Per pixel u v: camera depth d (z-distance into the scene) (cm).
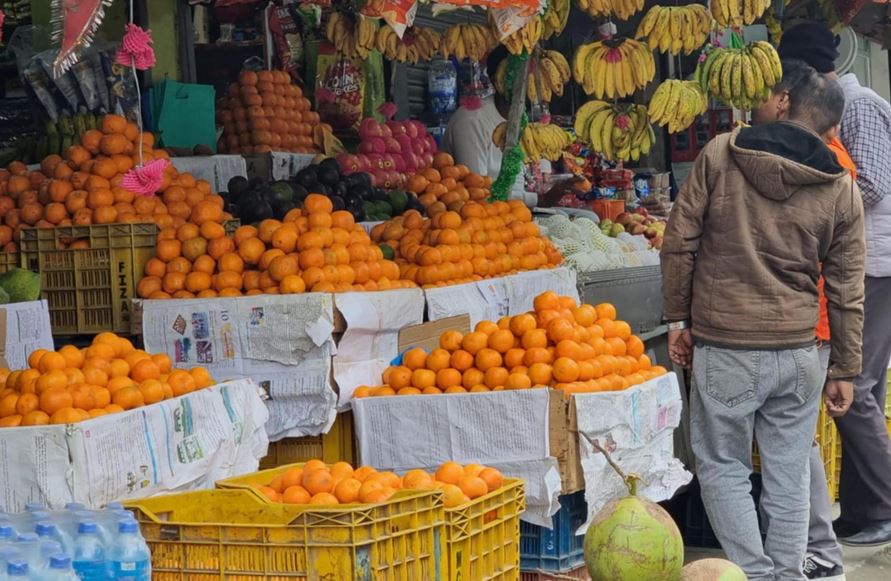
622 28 879
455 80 995
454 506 357
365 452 462
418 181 731
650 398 474
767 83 725
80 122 667
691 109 737
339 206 673
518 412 442
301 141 789
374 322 501
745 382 456
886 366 620
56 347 546
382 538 329
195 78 790
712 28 750
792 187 452
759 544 462
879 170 595
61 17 403
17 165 600
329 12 771
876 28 994
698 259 471
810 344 460
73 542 292
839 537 640
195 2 775
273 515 332
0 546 262
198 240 526
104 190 545
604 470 446
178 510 344
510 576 377
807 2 898
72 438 351
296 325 486
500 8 569
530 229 634
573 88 1054
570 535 451
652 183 1040
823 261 471
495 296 584
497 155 811
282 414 489
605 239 727
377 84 919
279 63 862
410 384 474
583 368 454
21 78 678
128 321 529
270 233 518
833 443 694
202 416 404
